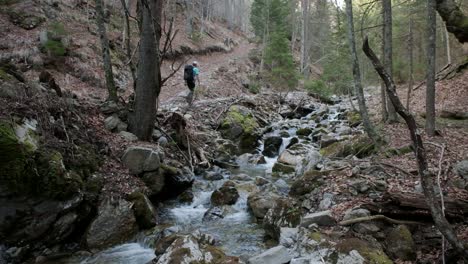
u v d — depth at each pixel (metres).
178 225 6.96
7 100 5.98
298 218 6.27
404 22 20.50
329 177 7.38
